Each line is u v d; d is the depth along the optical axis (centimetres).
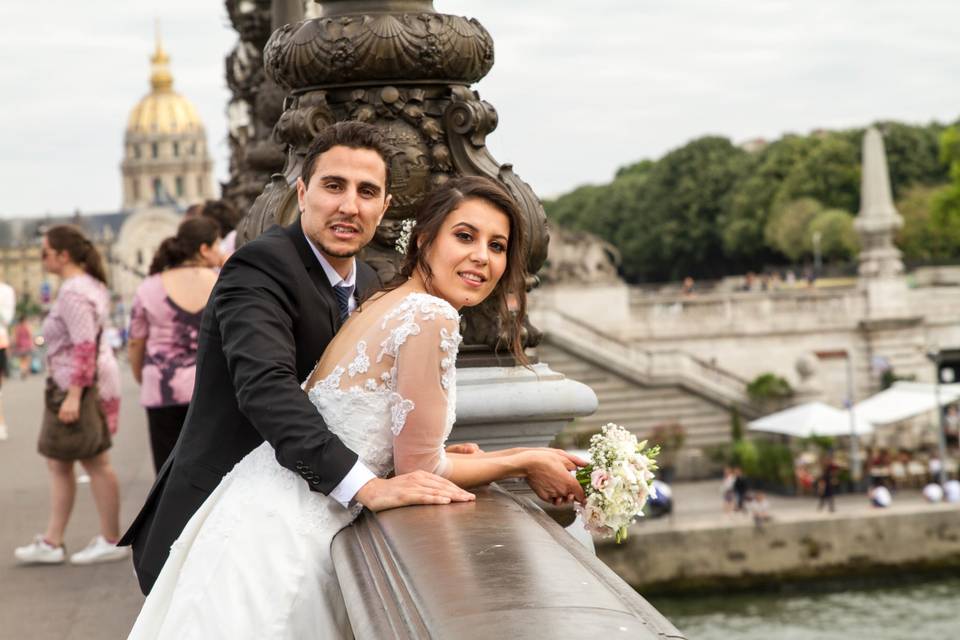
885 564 3572
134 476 1161
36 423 1755
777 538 3547
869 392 5581
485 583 222
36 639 616
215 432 347
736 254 11712
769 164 11300
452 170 494
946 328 5678
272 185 489
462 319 500
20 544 864
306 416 316
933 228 9206
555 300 5384
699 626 3328
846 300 5603
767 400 4888
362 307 342
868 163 5731
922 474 4128
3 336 1366
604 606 205
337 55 482
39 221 19100
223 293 341
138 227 16638
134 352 824
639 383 4916
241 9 1123
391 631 218
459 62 492
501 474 342
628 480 341
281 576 311
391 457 327
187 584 319
